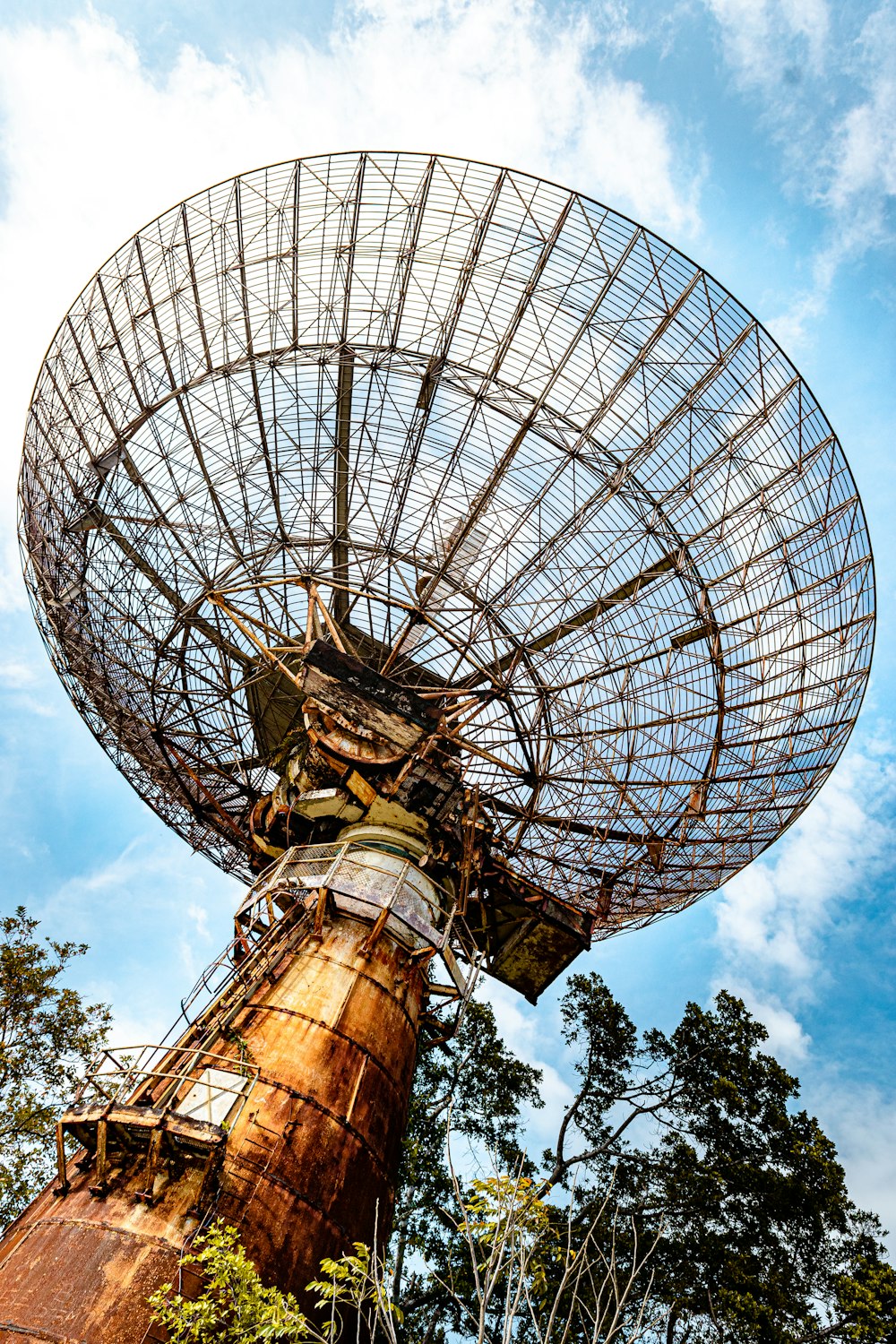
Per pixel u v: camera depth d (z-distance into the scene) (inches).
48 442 1006.4
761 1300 1048.2
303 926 848.9
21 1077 1061.8
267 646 1043.9
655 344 930.1
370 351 939.3
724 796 1067.9
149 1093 702.5
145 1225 590.9
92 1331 537.0
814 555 999.0
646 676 1033.5
